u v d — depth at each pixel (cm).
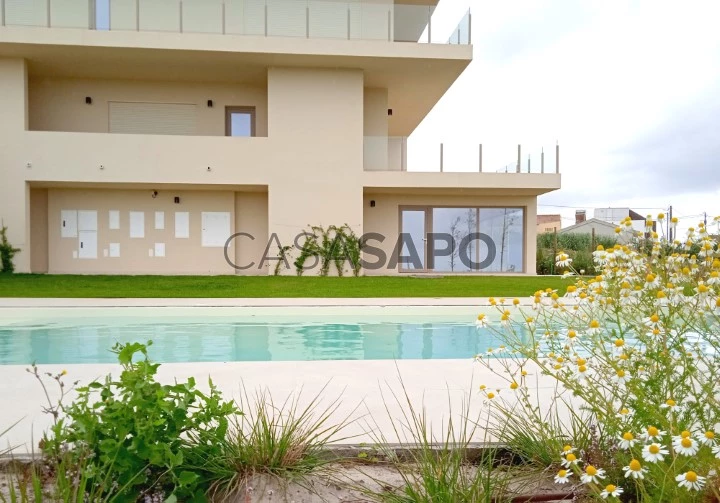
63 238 1453
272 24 1399
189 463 218
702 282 224
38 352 657
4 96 1343
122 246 1471
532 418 248
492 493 198
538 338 288
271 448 231
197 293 1080
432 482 193
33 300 955
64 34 1280
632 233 265
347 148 1441
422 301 979
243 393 370
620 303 224
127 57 1359
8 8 1327
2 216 1337
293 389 384
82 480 179
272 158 1420
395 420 306
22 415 316
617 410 211
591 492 189
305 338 769
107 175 1365
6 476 225
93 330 793
